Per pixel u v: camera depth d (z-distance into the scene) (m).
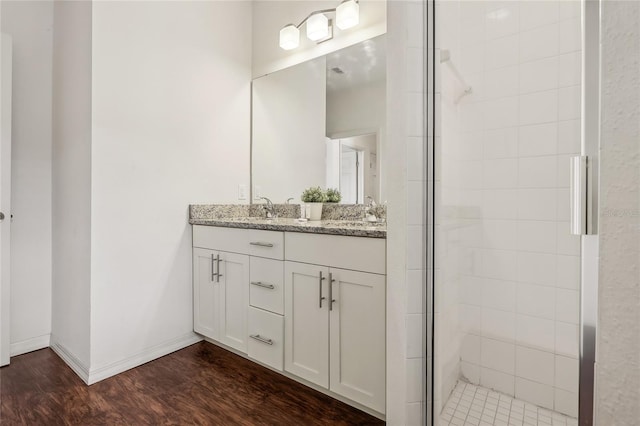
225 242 2.09
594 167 0.45
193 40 2.32
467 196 1.07
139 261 2.02
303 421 1.49
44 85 2.21
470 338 1.06
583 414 0.46
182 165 2.25
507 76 0.93
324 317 1.62
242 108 2.67
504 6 0.95
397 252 1.33
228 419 1.50
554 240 0.79
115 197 1.91
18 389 1.72
